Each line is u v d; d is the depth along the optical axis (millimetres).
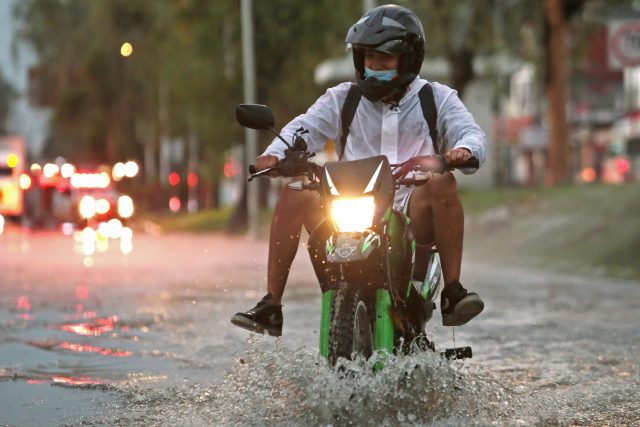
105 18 146125
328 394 14484
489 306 30844
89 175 106438
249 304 30875
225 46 105438
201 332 24625
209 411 15664
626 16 83375
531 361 20812
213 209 150625
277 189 124688
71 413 15734
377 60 15898
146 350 21891
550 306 30891
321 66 117125
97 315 28188
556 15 75312
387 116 16234
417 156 15344
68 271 45125
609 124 154250
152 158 165875
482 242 58219
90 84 152750
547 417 15422
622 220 51500
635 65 38094
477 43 85875
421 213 15711
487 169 135375
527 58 84938
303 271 45938
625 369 19844
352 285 14602
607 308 30422
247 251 63750
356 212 14406
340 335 14406
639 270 42781
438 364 15398
